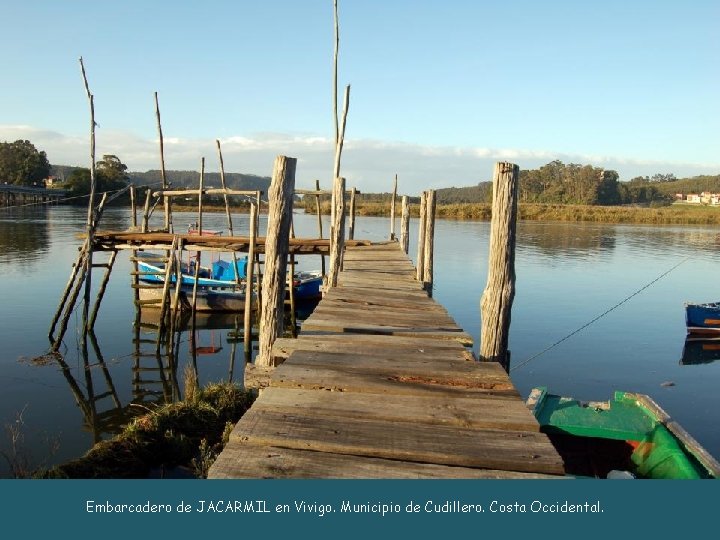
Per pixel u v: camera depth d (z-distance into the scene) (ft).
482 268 92.89
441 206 265.54
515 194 17.76
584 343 48.78
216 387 29.40
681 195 395.75
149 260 60.49
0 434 27.86
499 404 13.39
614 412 18.04
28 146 268.82
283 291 20.54
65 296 45.68
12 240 111.24
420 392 14.08
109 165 249.55
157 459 22.33
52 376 38.11
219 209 251.60
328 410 12.77
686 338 51.34
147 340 48.44
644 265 101.91
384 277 35.91
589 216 249.75
